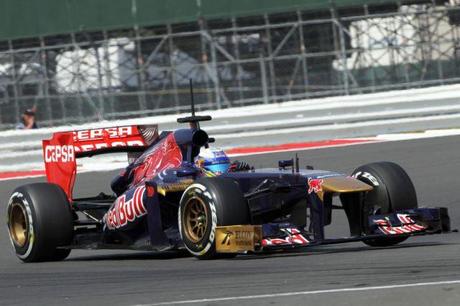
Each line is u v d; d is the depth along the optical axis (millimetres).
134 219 32406
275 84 103250
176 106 102750
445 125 67562
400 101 68750
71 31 101938
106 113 103938
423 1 100875
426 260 26172
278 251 31031
